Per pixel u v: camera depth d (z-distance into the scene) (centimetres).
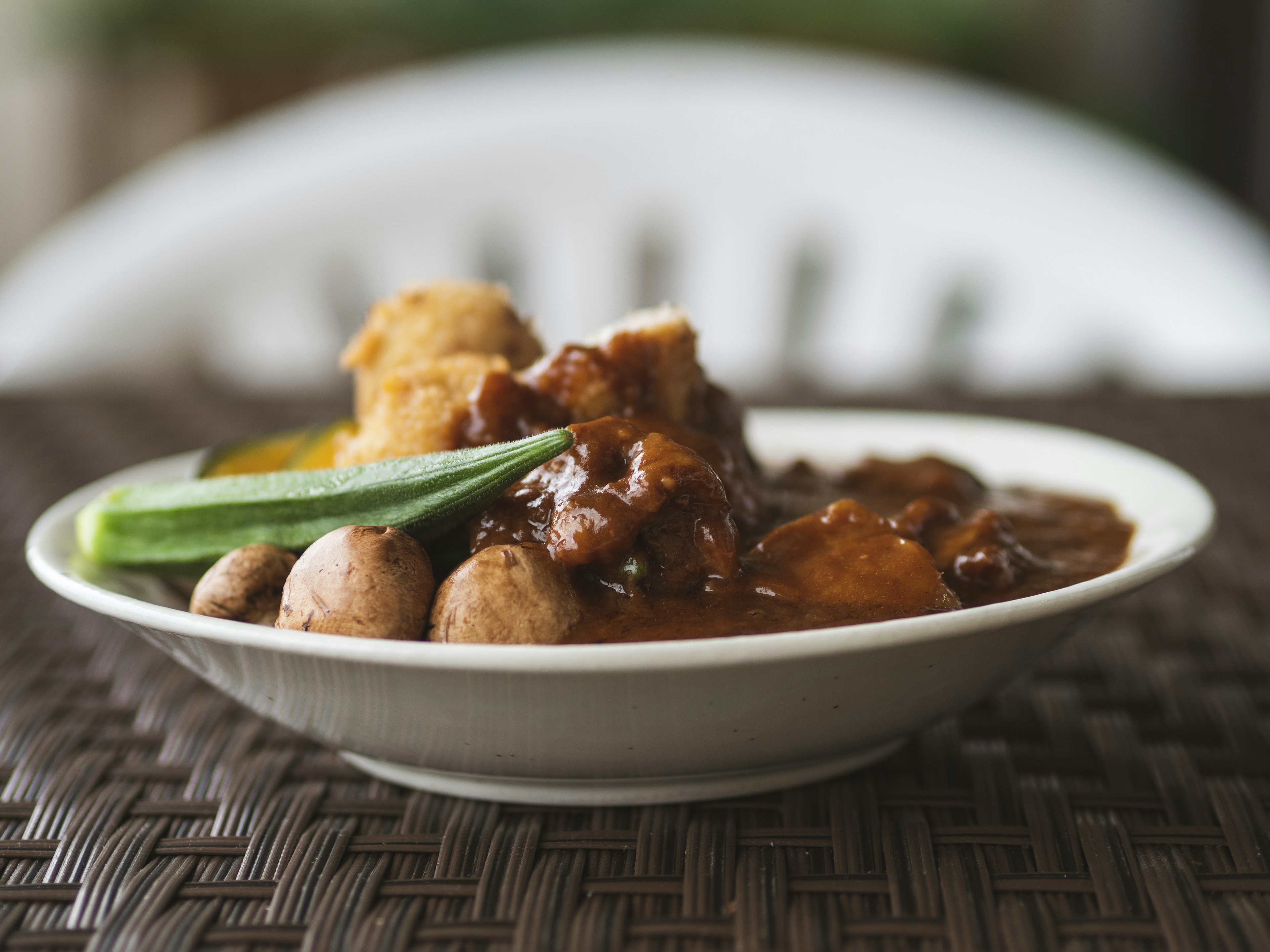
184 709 42
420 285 45
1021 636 34
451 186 106
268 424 71
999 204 104
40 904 34
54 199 152
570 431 36
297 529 39
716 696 32
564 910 33
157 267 101
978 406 72
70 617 48
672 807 36
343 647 32
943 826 35
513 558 34
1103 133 159
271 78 152
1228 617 47
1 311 101
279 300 107
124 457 65
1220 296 98
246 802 37
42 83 150
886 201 105
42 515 57
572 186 107
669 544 36
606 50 116
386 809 37
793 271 107
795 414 54
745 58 111
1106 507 46
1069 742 39
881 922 32
